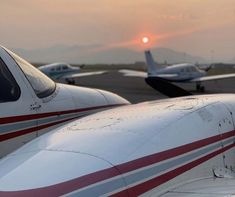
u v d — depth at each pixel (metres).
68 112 3.67
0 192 1.90
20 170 2.08
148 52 39.22
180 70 34.22
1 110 3.00
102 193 2.03
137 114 2.85
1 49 3.20
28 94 3.24
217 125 2.97
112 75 65.00
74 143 2.35
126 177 2.16
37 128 3.29
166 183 2.37
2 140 3.00
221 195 2.15
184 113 2.85
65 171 2.05
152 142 2.43
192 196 2.18
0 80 3.06
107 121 2.72
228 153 3.01
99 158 2.18
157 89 5.30
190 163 2.58
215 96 3.60
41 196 1.88
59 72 39.97
